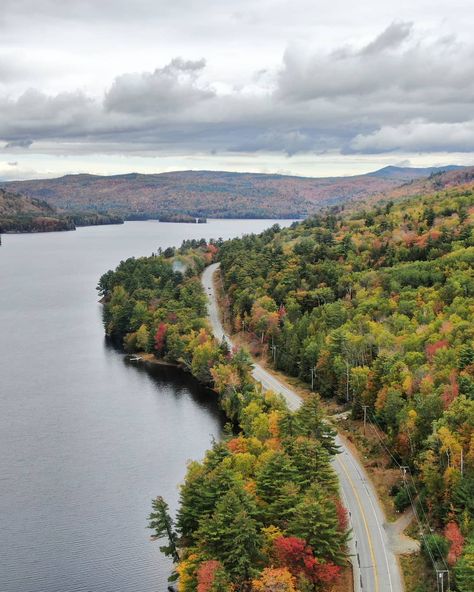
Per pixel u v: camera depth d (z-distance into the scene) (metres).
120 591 92.19
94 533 106.62
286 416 114.19
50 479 124.38
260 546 82.25
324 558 80.88
